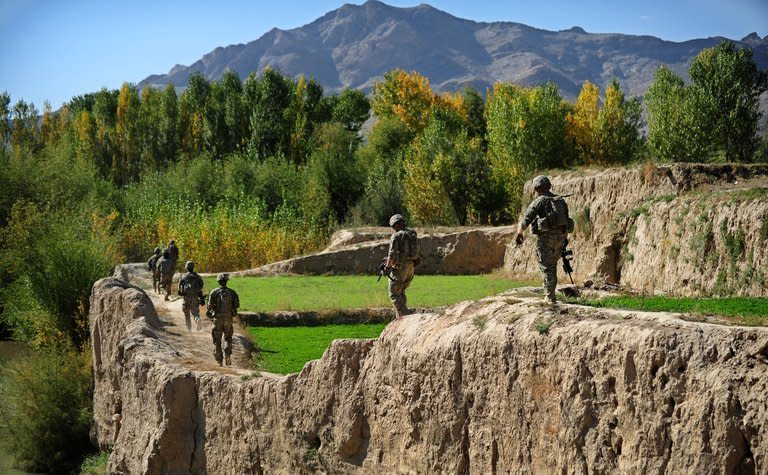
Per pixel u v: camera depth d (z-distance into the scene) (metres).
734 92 57.72
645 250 28.17
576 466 10.81
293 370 21.45
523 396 11.74
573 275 34.69
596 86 71.00
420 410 13.38
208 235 50.69
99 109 108.94
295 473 15.80
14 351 43.28
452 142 62.00
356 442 14.70
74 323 37.00
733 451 9.20
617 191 33.09
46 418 28.53
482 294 32.97
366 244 46.78
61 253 37.72
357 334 27.25
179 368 19.25
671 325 10.43
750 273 22.33
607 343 10.69
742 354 9.43
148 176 77.19
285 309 31.11
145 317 25.19
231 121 93.88
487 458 12.21
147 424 19.78
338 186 66.69
